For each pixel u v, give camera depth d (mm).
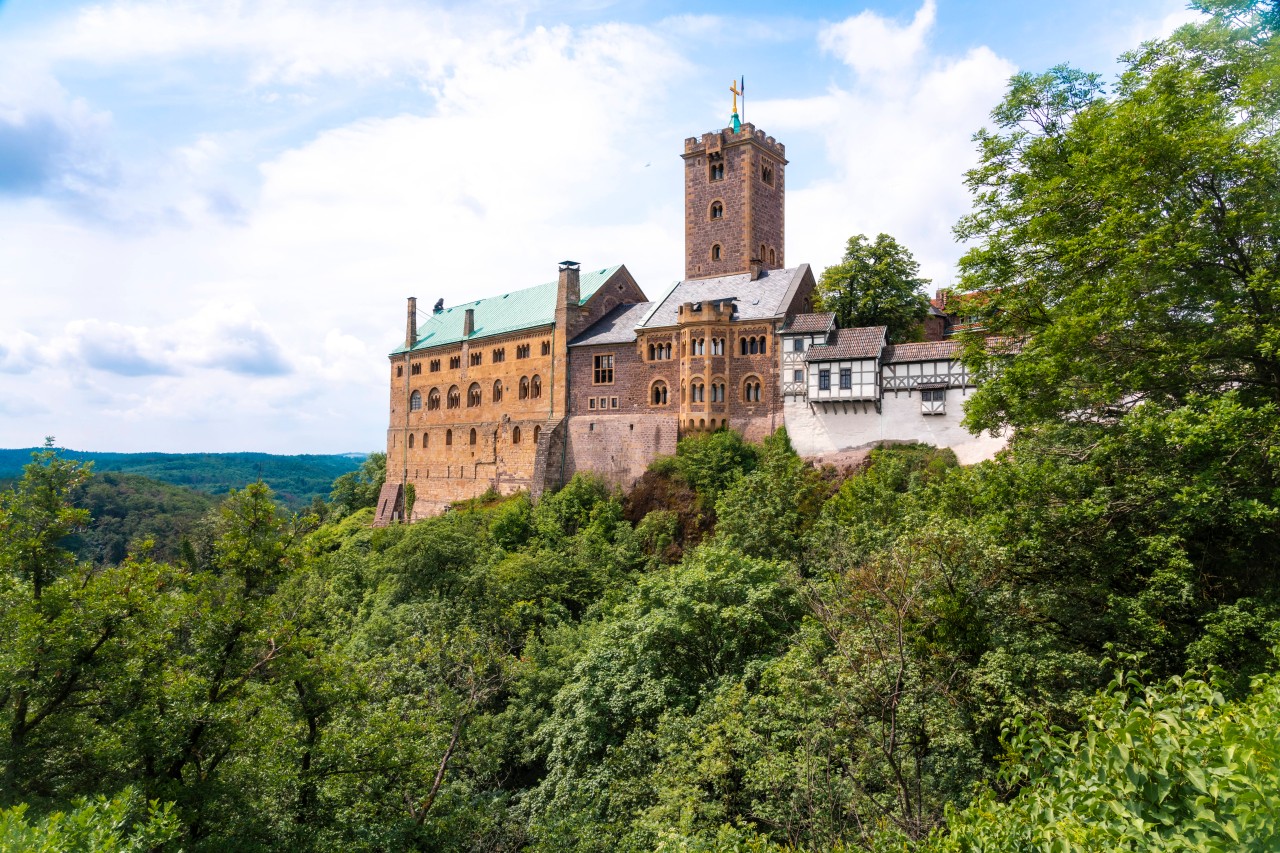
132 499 142375
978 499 26844
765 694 30453
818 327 63656
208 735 23359
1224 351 23328
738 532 47531
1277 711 10742
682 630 34062
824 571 38000
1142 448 24594
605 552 62625
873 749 21906
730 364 68062
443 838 26734
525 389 82375
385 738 26938
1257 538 23859
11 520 24422
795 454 63344
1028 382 26641
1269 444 21094
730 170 79250
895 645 23375
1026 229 28562
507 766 39781
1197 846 9305
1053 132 30094
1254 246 23984
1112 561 25000
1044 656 22188
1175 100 23438
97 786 22781
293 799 25594
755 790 24906
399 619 52000
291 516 27141
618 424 73500
